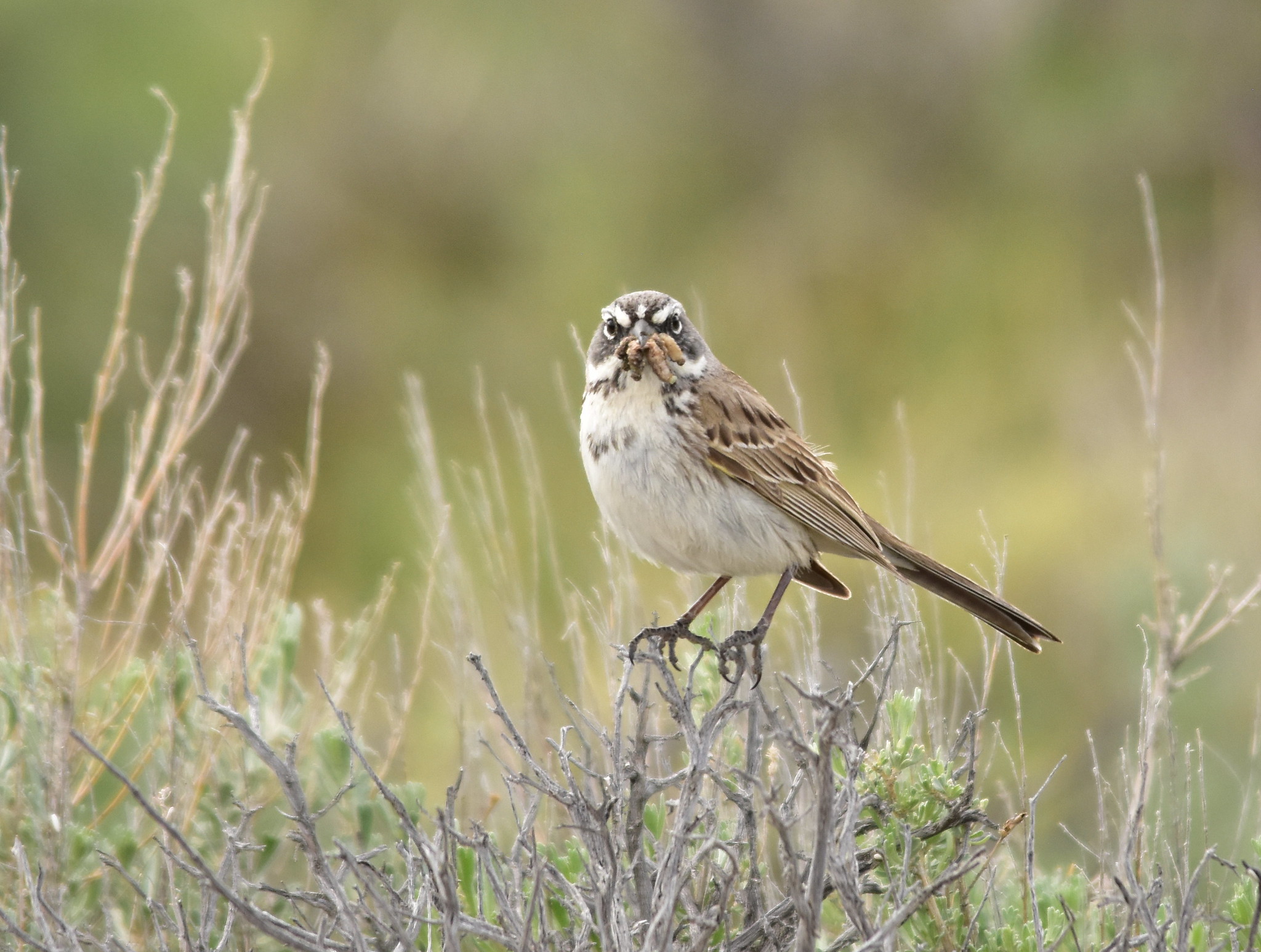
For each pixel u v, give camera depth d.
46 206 18.69
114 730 8.00
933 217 21.69
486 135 21.20
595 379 8.30
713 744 6.57
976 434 17.95
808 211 21.61
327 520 16.66
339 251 19.86
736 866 5.84
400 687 8.27
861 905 5.58
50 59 19.44
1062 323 19.67
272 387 18.64
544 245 20.75
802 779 6.73
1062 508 15.56
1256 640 11.90
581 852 6.69
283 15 20.91
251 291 18.98
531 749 7.88
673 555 8.39
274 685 8.03
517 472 16.44
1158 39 22.06
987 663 7.77
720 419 8.21
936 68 22.67
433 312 19.59
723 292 20.59
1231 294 18.69
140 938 7.00
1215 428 15.62
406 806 7.52
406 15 21.39
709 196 21.91
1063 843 9.30
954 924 6.45
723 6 23.36
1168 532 13.82
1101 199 21.55
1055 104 22.08
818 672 7.65
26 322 17.86
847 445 18.19
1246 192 20.62
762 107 22.58
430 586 8.12
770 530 8.29
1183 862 6.80
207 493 17.00
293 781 5.75
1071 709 12.17
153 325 18.22
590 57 22.17
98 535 16.28
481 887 6.18
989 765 7.59
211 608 7.89
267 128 19.94
